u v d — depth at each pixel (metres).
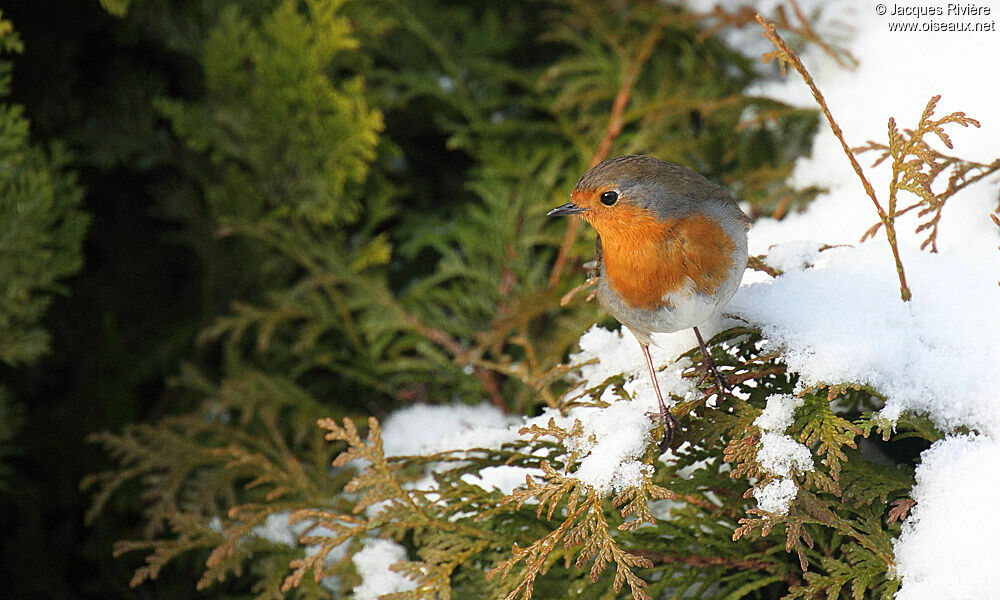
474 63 7.71
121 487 6.86
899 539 3.82
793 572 4.39
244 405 6.53
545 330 6.85
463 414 6.68
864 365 3.96
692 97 7.03
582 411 4.82
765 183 6.41
